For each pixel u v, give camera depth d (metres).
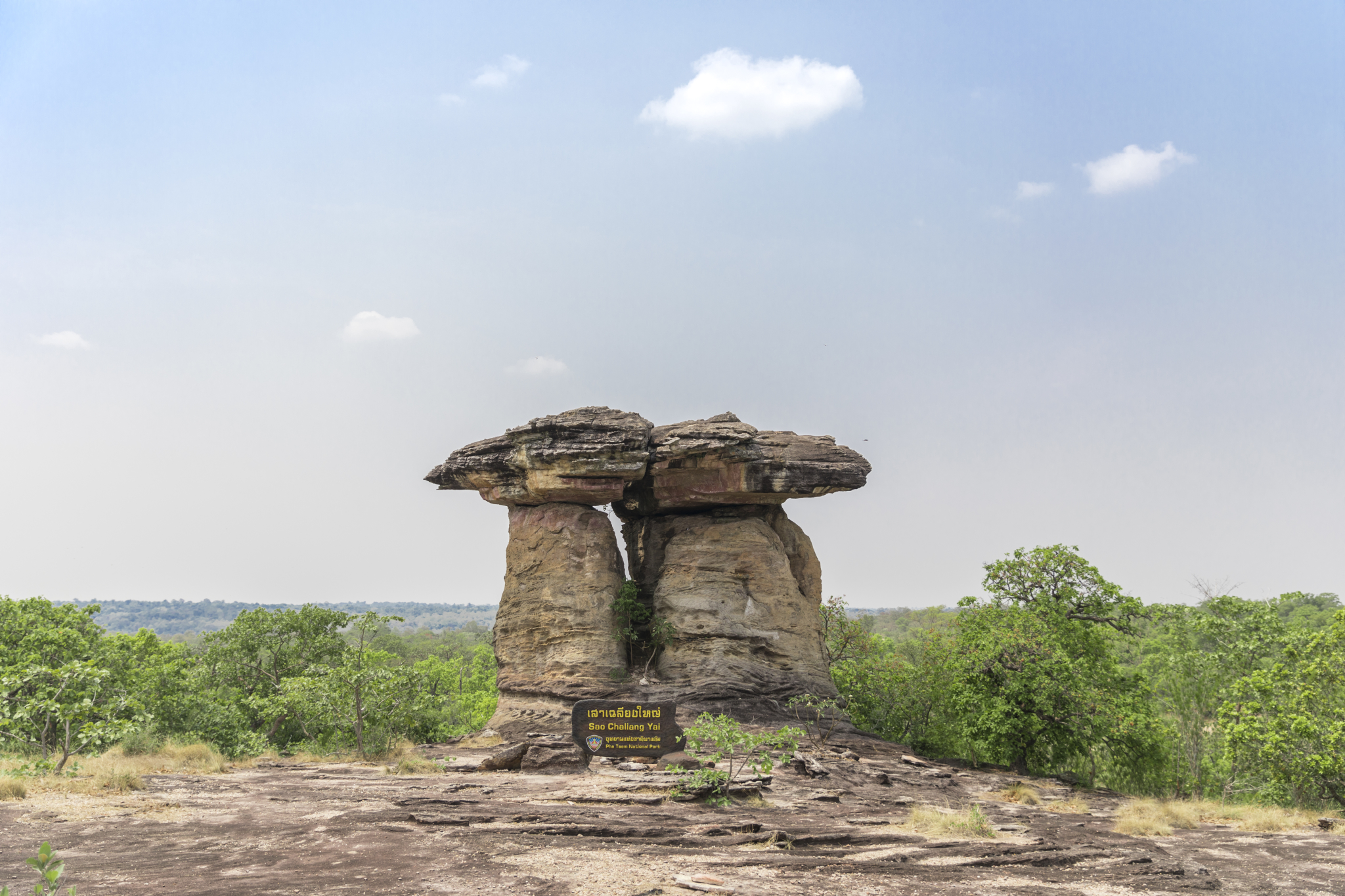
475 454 37.19
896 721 39.44
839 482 36.50
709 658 35.09
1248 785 34.44
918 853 14.55
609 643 35.38
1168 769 31.45
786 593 36.97
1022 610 33.62
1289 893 13.53
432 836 13.88
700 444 34.97
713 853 13.57
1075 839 17.33
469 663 95.06
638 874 11.79
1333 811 26.94
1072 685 29.81
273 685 44.72
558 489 35.72
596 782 20.30
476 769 23.27
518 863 12.12
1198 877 14.28
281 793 18.34
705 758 21.53
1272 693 28.97
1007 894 12.04
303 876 10.95
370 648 57.28
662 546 39.06
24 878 10.24
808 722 32.47
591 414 36.34
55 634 35.28
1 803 14.96
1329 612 79.31
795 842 14.66
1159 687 38.53
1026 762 31.05
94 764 20.86
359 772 23.03
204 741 30.33
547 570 36.16
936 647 40.03
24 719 22.19
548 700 34.12
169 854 11.97
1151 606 35.62
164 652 47.09
